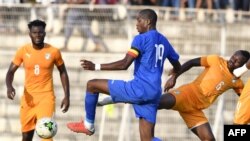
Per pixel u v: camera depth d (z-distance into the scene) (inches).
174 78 1380.4
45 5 1787.6
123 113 1654.8
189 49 1804.9
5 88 1722.4
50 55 1416.1
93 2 1920.5
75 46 1814.7
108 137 1699.1
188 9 1781.5
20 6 1786.4
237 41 1800.0
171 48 1326.3
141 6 1854.1
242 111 1438.2
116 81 1310.3
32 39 1409.9
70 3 1913.1
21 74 1753.2
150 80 1294.3
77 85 1733.5
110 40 1795.0
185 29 1812.3
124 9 1768.0
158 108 1402.6
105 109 1614.2
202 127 1429.6
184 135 1707.7
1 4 1781.5
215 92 1430.9
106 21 1793.8
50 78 1422.2
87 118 1344.7
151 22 1310.3
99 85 1315.2
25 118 1422.2
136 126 1681.8
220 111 1641.2
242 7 2017.7
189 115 1430.9
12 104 1729.8
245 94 1438.2
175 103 1401.3
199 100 1419.8
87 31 1806.1
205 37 1797.5
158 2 1951.3
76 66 1734.7
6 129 1723.7
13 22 1800.0
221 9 1987.0
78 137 1706.4
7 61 1721.2
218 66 1427.2
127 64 1286.9
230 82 1434.5
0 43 1804.9
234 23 1806.1
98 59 1722.4
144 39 1291.8
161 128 1706.4
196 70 1704.0
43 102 1409.9
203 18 1822.1
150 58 1294.3
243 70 1421.0
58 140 1710.1
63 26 1817.2
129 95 1298.0
